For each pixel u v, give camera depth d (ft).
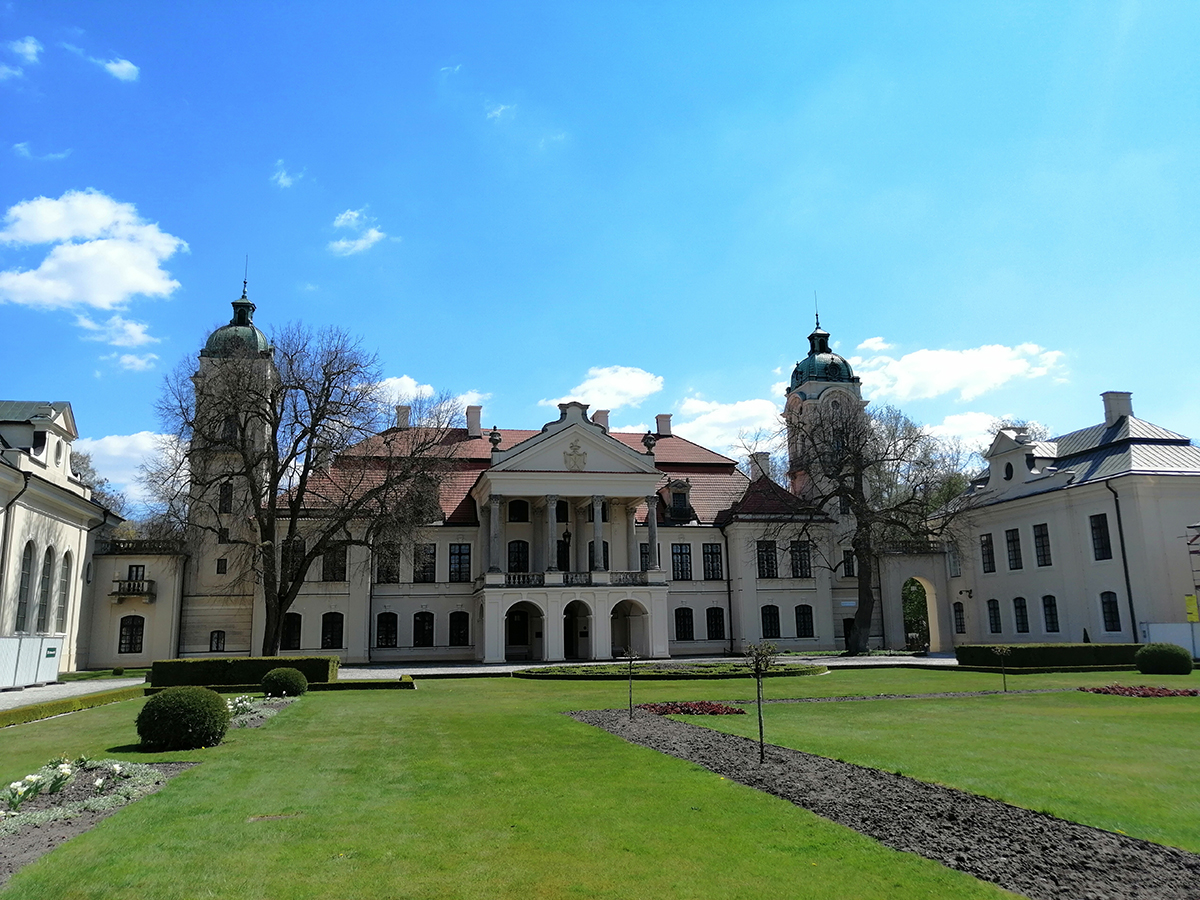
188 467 147.54
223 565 182.80
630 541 193.36
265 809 38.81
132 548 176.65
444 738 61.41
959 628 204.13
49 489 147.02
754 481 208.03
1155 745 54.19
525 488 179.11
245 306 193.57
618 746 56.29
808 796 39.99
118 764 46.01
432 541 188.85
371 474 186.19
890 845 32.19
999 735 59.06
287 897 27.48
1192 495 155.94
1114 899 26.32
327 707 84.48
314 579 180.24
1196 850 30.99
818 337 219.00
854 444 183.62
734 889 27.86
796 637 196.34
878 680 109.09
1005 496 188.03
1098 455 168.45
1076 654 125.08
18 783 39.52
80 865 30.53
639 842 33.06
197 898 27.37
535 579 175.11
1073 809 37.04
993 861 30.14
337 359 149.79
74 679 138.62
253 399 148.56
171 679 105.09
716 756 51.19
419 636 184.96
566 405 184.65
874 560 201.16
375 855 31.63
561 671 123.95
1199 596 148.66
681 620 197.77
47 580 152.35
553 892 27.81
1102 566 161.07
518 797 40.93
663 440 227.81
